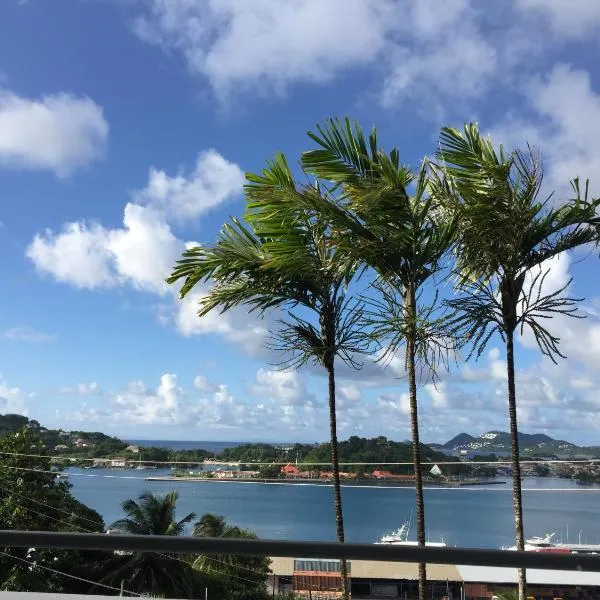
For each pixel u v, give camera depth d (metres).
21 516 28.11
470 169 6.51
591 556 2.10
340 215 6.66
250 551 2.23
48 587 27.42
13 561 27.08
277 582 39.09
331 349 7.32
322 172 6.81
